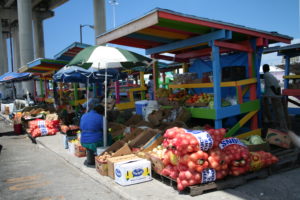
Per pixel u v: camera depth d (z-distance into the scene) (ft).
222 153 13.74
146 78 79.15
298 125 25.55
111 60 18.53
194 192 13.10
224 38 18.60
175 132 14.01
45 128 33.86
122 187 14.93
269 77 24.81
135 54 20.68
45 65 40.37
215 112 19.03
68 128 31.17
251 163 14.42
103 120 19.62
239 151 14.06
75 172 19.19
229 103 20.39
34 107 45.75
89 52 19.01
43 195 15.16
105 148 18.95
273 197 12.62
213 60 19.21
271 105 22.26
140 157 17.26
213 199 12.69
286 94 25.26
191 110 21.17
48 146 27.63
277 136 18.65
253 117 22.18
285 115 19.81
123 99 44.37
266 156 15.19
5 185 17.13
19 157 24.85
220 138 13.89
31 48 99.76
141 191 14.20
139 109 26.23
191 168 12.97
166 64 46.47
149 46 25.59
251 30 20.06
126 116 28.68
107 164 17.13
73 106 41.16
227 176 14.32
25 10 98.48
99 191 15.34
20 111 49.70
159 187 14.69
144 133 18.60
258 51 22.41
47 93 55.93
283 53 32.30
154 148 17.28
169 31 19.71
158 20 15.52
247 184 14.47
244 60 23.08
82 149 22.54
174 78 24.30
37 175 18.97
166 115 21.56
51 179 17.92
